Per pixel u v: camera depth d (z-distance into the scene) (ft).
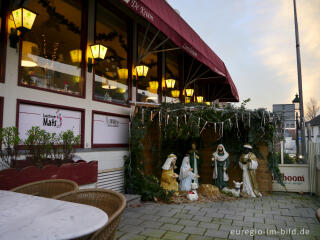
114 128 21.01
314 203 20.10
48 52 16.28
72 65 17.87
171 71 31.73
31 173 10.80
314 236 12.86
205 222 14.93
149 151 23.13
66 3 17.87
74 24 18.31
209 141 26.32
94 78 19.40
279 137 23.94
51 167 11.64
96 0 20.12
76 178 12.85
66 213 5.62
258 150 24.43
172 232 13.23
